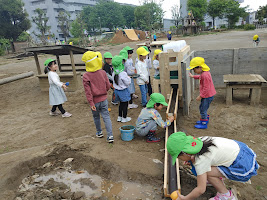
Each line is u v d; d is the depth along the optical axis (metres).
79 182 3.55
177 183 3.00
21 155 4.20
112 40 45.75
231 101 6.39
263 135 4.64
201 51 7.82
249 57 7.46
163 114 6.05
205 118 5.01
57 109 7.27
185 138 2.48
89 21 81.56
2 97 9.35
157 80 6.36
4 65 21.72
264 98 6.65
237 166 2.47
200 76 4.75
